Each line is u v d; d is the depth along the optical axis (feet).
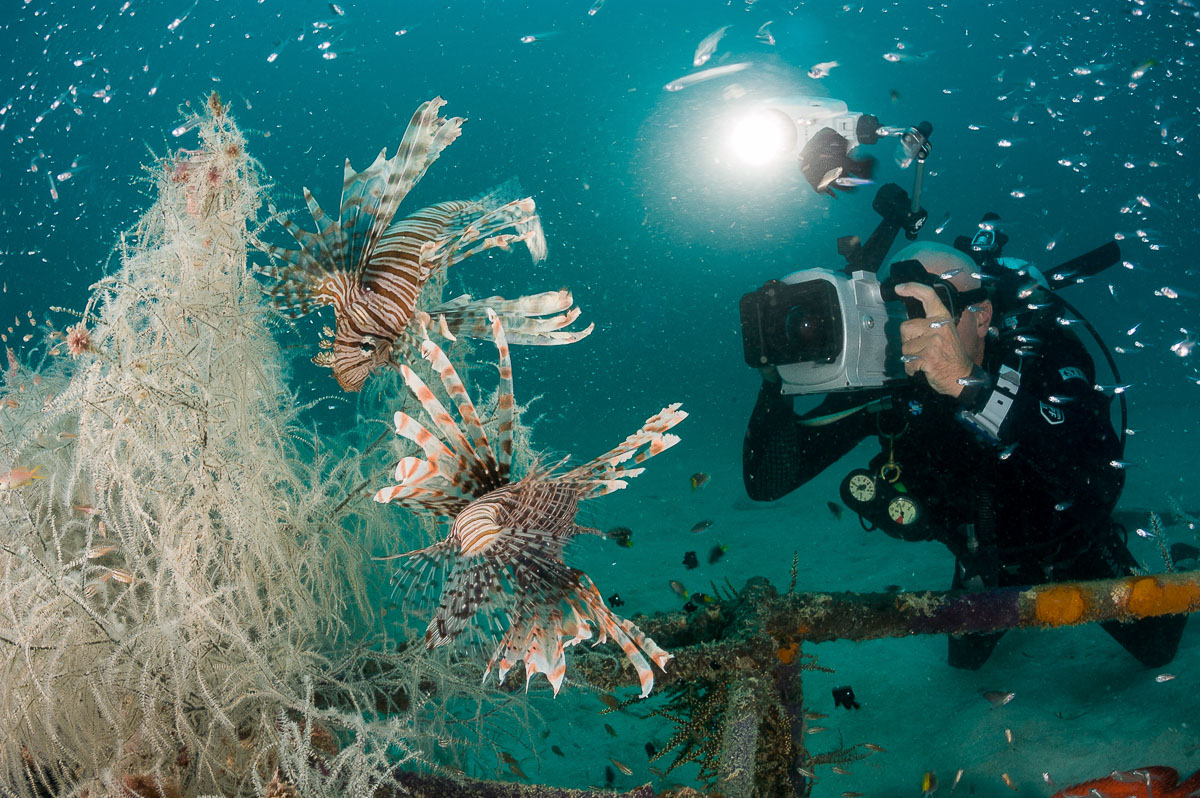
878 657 13.83
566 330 4.92
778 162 12.17
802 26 86.07
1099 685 11.55
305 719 6.94
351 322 5.19
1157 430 29.73
